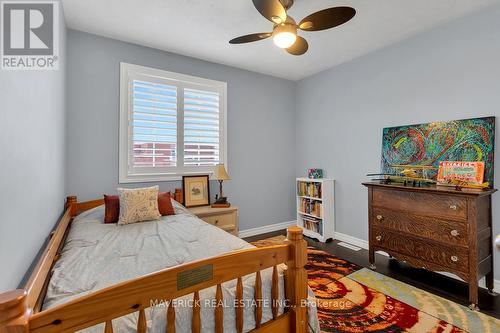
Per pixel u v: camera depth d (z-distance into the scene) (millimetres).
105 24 2506
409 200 2424
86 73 2658
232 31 2652
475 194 1976
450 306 2037
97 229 1996
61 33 2158
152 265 1342
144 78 2980
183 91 3248
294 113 4418
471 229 2018
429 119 2660
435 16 2396
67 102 2541
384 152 3064
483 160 2260
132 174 2910
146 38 2795
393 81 2986
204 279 1036
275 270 1263
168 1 2146
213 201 3531
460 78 2432
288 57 3361
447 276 2555
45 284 1152
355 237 3498
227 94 3639
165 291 946
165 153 3127
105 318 835
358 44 2984
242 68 3756
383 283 2426
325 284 2416
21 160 1161
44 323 740
